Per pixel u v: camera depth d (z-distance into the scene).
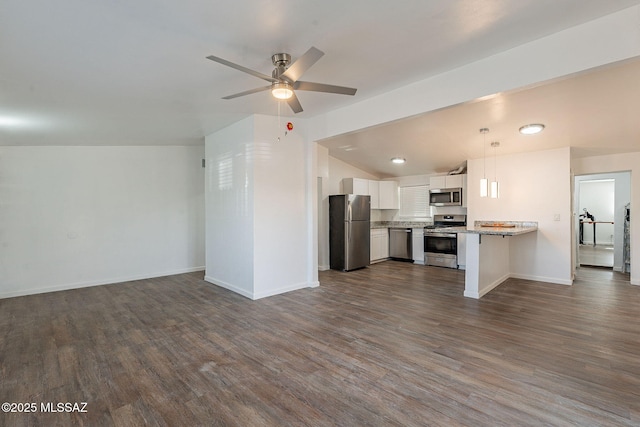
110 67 2.61
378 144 5.66
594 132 4.36
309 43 2.41
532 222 5.36
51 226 4.73
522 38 2.43
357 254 6.29
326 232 6.37
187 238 6.07
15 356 2.59
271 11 1.99
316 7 1.96
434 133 4.88
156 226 5.70
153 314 3.62
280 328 3.18
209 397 2.03
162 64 2.62
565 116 3.92
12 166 4.46
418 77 3.14
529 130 4.28
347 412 1.88
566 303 4.00
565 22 2.22
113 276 5.23
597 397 2.00
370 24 2.18
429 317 3.48
